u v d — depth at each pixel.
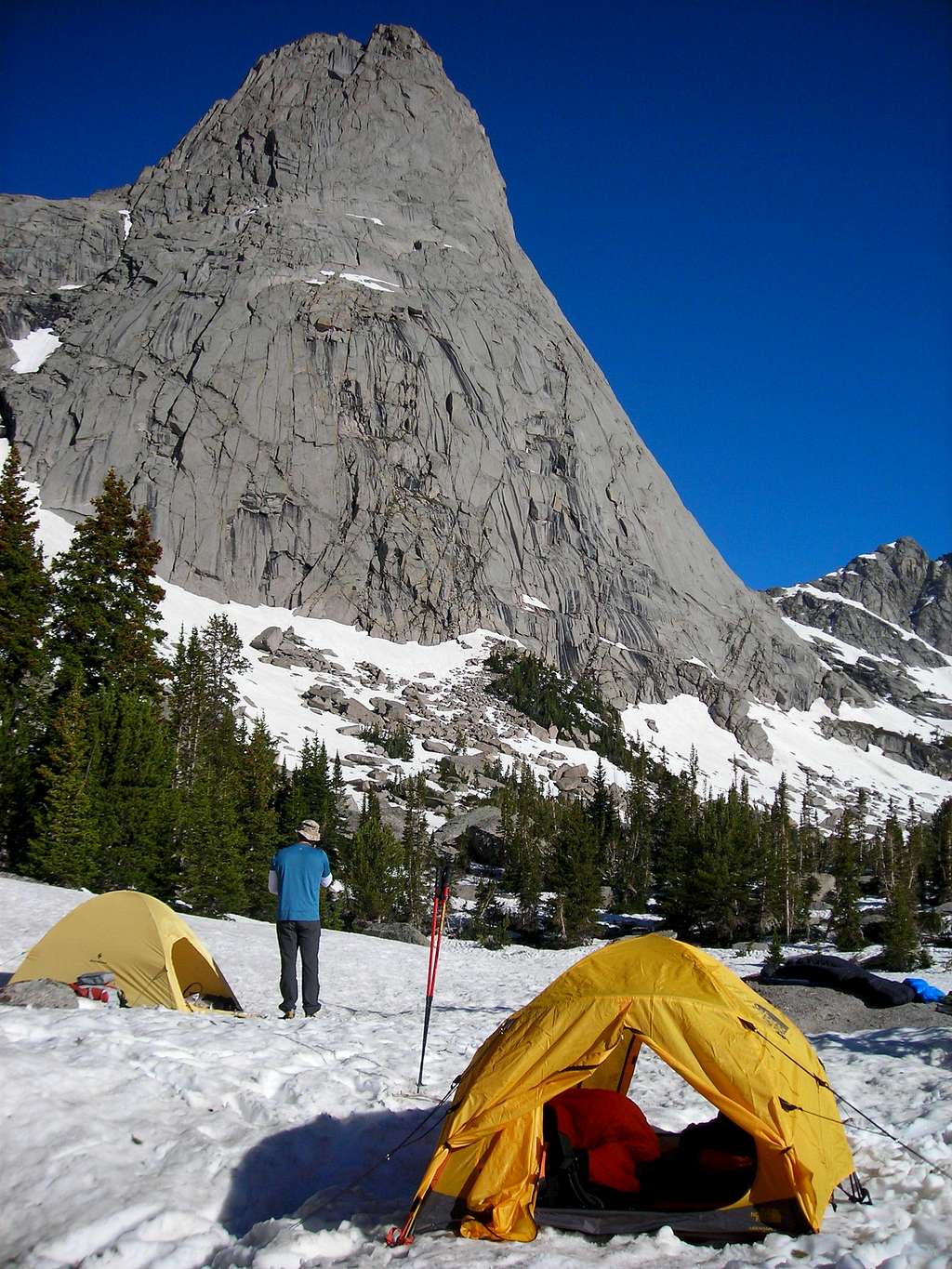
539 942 54.50
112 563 42.88
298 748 100.50
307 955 12.02
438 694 134.00
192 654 70.38
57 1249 4.91
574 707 140.62
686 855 55.38
